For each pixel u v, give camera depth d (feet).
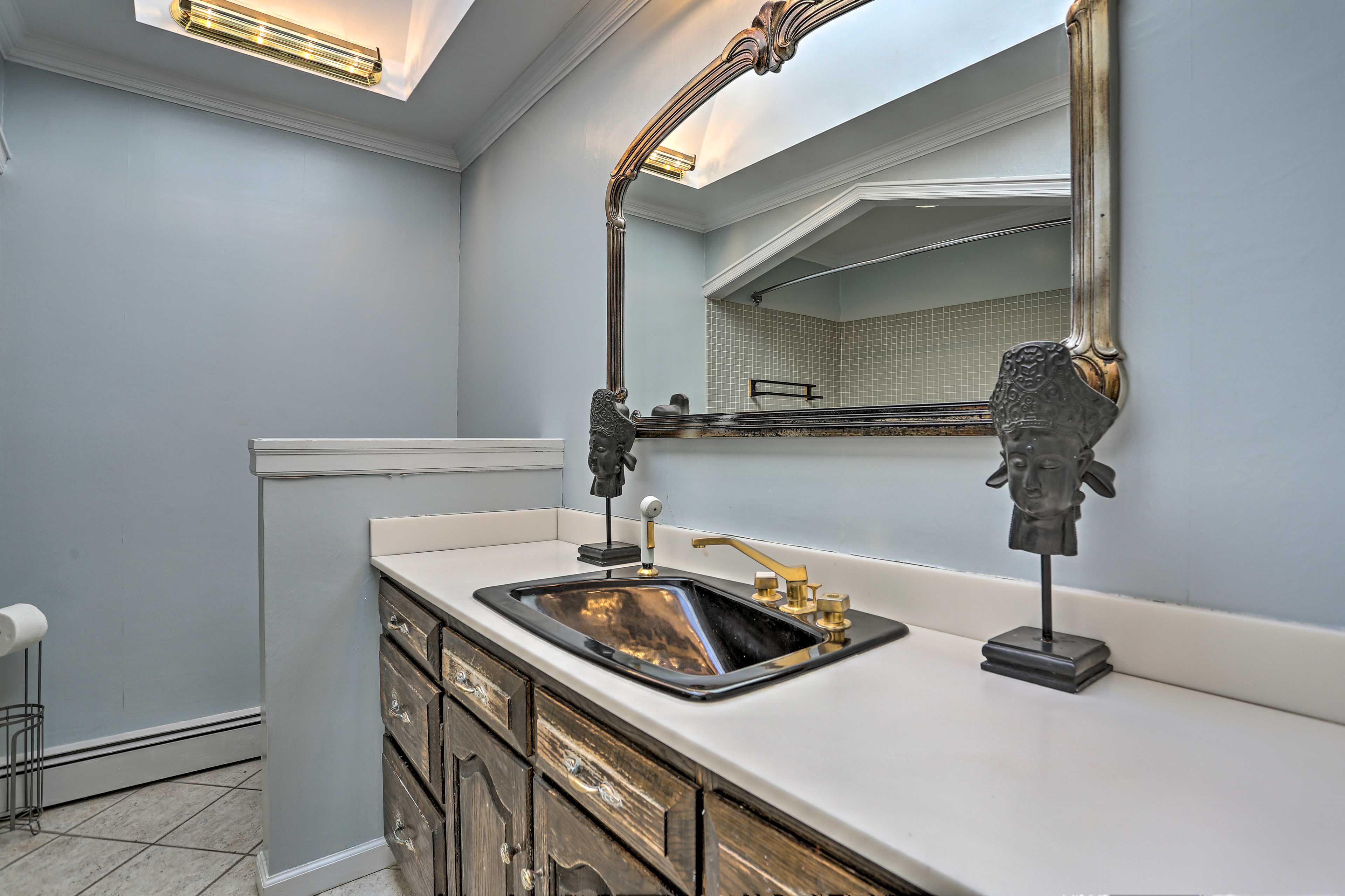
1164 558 2.72
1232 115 2.53
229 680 7.84
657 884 2.39
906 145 3.59
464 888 4.02
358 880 5.53
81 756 6.92
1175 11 2.68
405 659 5.05
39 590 6.88
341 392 8.77
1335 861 1.52
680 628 4.30
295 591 5.32
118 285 7.38
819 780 1.89
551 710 3.05
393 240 9.20
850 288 3.86
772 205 4.40
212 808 6.75
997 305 3.18
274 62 7.32
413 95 7.95
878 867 1.68
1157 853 1.55
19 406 6.84
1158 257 2.73
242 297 8.11
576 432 6.71
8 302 6.80
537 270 7.52
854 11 3.87
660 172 5.43
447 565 5.25
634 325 5.74
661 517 5.50
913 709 2.41
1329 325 2.32
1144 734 2.20
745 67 4.57
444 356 9.62
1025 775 1.92
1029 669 2.68
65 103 7.13
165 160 7.67
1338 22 2.29
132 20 6.52
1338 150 2.30
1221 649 2.52
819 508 4.16
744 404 4.57
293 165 8.48
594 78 6.50
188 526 7.68
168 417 7.62
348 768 5.55
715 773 2.08
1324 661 2.30
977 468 3.34
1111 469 2.69
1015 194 3.12
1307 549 2.38
